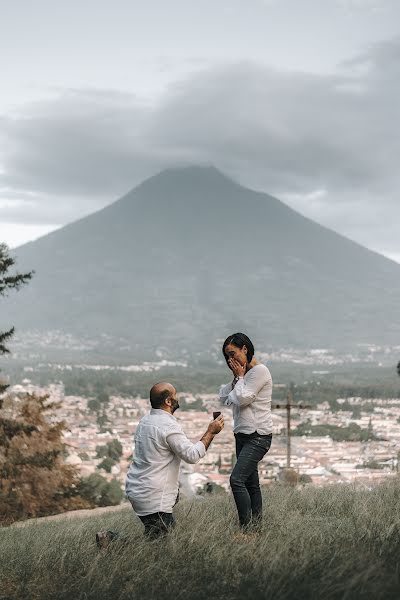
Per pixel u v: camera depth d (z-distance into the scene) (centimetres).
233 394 690
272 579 512
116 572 585
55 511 3284
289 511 878
